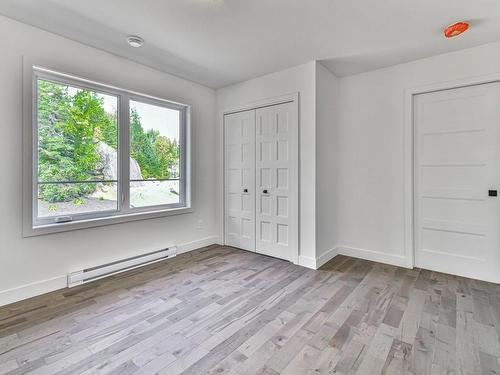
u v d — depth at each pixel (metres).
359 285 2.65
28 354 1.64
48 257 2.47
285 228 3.40
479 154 2.74
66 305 2.24
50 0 1.99
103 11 2.13
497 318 2.04
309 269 3.09
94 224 2.75
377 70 3.31
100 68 2.78
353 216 3.55
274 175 3.47
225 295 2.44
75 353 1.66
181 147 3.75
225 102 3.99
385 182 3.28
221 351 1.68
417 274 2.92
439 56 2.89
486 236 2.72
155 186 3.44
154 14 2.18
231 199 4.00
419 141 3.07
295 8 2.09
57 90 2.57
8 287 2.25
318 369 1.53
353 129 3.51
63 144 2.62
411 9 2.10
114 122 3.01
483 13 2.14
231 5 2.05
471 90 2.76
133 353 1.66
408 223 3.11
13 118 2.25
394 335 1.84
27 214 2.33
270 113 3.50
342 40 2.59
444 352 1.67
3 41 2.19
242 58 3.00
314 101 3.07
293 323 1.99
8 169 2.24
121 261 2.96
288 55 2.93
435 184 2.98
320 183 3.21
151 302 2.31
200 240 3.94
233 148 3.94
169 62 3.11
